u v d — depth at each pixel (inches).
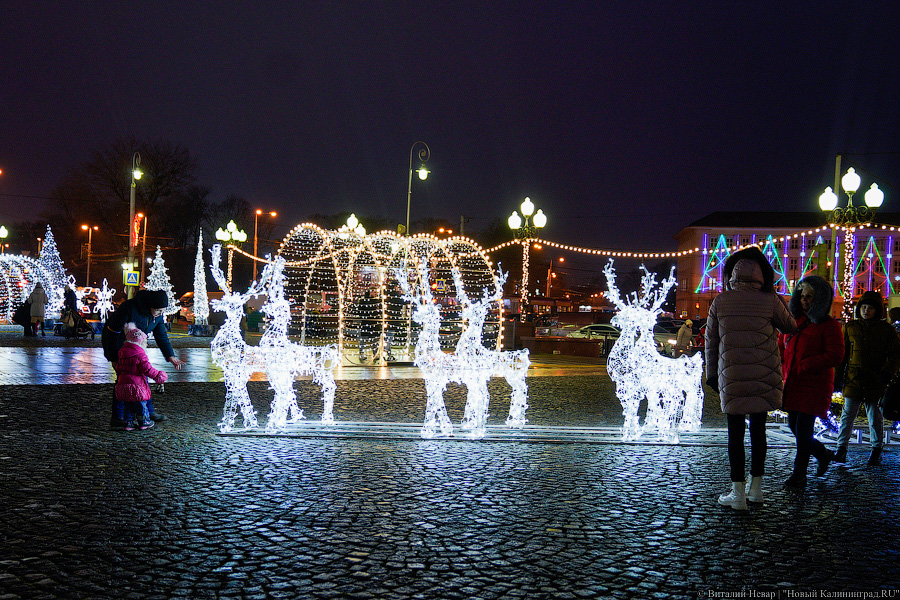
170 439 329.7
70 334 1050.1
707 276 2736.2
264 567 171.8
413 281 816.9
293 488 246.4
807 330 265.0
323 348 380.5
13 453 291.0
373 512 219.0
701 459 307.4
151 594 154.8
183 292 2753.4
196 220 2775.6
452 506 227.3
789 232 2704.2
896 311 423.2
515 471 279.1
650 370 349.4
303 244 879.1
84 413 391.9
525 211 911.0
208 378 580.7
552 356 1057.5
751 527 210.4
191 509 218.8
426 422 357.7
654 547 191.2
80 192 2295.8
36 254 2918.3
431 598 155.4
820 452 280.2
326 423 380.2
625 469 285.9
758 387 228.1
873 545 195.5
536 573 170.9
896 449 337.7
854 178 640.4
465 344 359.9
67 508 217.2
